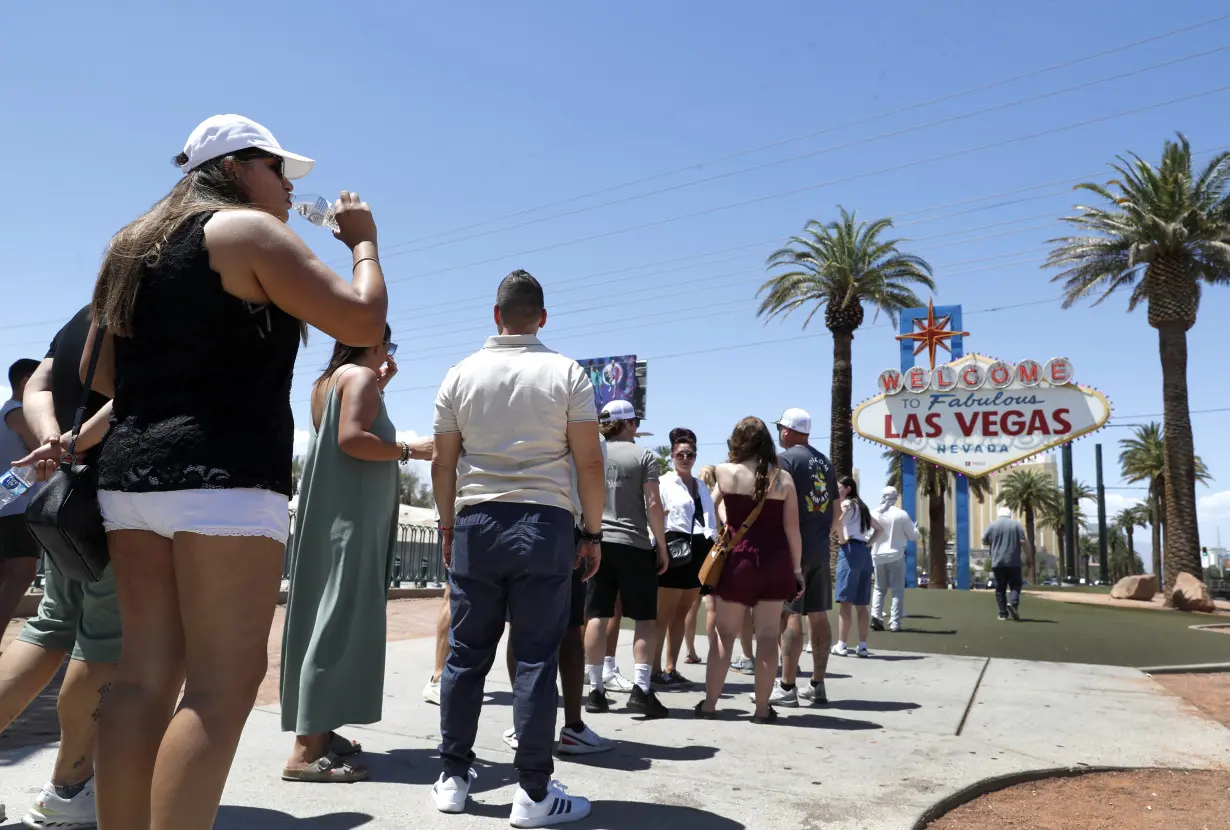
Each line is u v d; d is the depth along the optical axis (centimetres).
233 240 183
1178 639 1098
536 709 311
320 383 372
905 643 983
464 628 327
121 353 194
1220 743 485
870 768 404
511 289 346
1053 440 2820
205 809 175
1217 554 9081
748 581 509
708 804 338
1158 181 2453
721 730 482
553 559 319
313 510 357
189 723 175
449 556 354
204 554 178
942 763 417
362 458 350
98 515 189
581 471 337
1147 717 553
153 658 188
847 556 859
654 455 534
